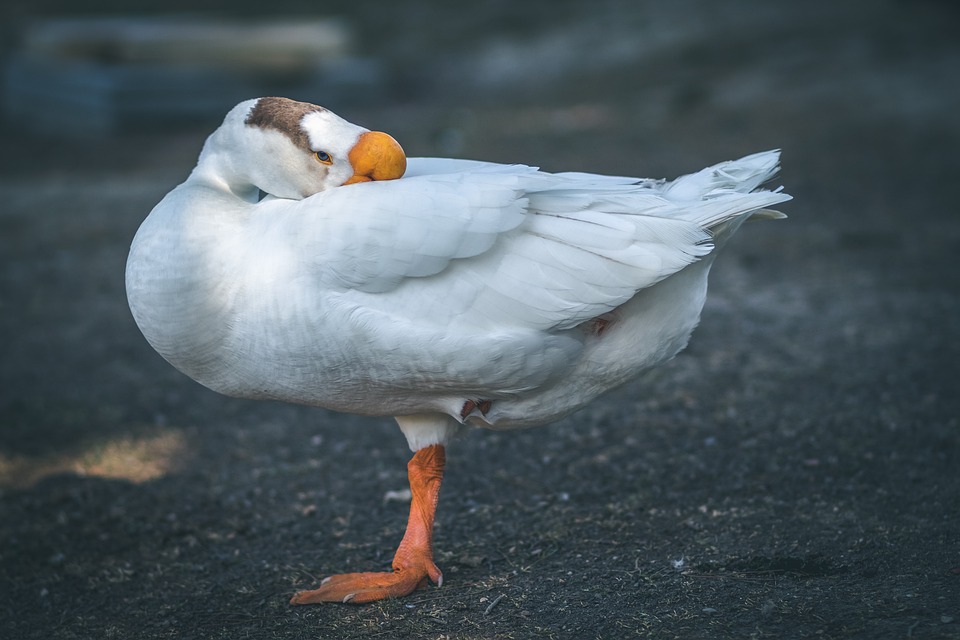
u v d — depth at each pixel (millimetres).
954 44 24125
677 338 6211
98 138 24906
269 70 27469
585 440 8859
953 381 9477
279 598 6527
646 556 6590
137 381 10922
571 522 7324
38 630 6398
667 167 18281
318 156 6113
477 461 8633
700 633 5438
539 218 5887
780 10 29672
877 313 11508
